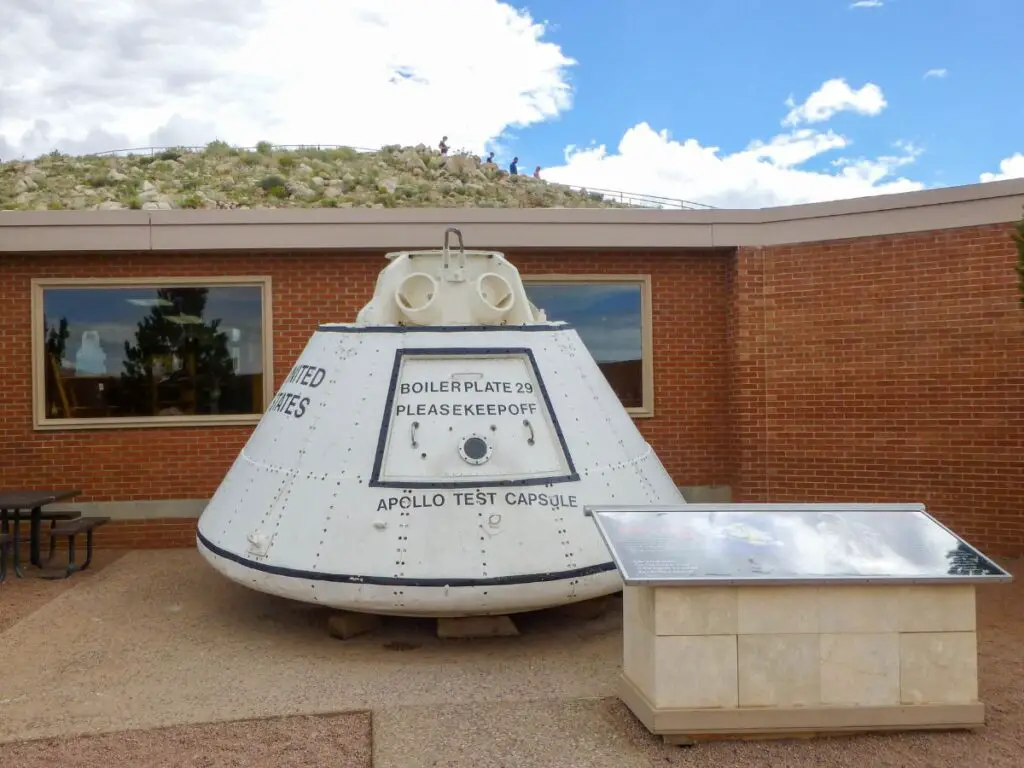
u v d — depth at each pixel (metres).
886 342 8.26
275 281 8.63
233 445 8.66
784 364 8.66
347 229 8.41
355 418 5.43
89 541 7.65
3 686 4.76
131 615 6.16
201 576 7.36
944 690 3.99
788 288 8.63
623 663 4.61
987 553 7.88
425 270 6.20
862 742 3.92
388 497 5.13
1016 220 7.68
